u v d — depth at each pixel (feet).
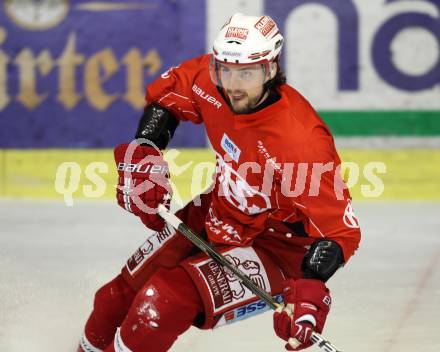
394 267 49.98
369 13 69.92
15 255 51.65
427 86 69.97
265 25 28.17
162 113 32.81
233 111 28.73
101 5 71.61
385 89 70.38
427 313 41.39
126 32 71.61
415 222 61.62
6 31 72.23
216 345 36.70
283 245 30.66
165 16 71.31
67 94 72.49
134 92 72.13
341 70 70.64
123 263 50.08
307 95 71.31
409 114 70.28
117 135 72.43
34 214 64.28
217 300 28.43
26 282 45.52
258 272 29.60
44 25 72.08
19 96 72.69
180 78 32.48
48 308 40.86
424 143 70.44
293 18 70.64
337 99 70.90
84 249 53.31
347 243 27.89
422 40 69.72
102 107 72.38
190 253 31.86
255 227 30.17
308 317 27.02
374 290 45.37
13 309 40.57
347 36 70.28
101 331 32.73
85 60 72.13
